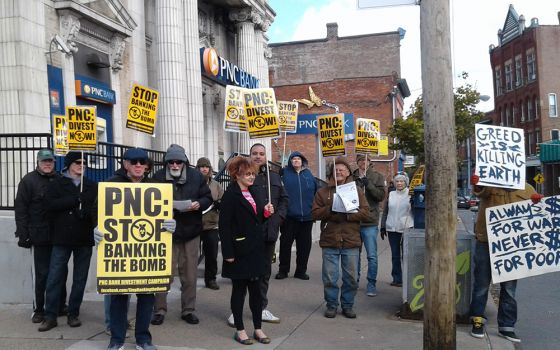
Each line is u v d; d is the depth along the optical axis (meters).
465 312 6.93
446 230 5.16
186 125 14.28
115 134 12.42
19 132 9.52
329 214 7.10
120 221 5.45
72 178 6.25
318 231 17.39
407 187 9.46
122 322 5.50
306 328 6.68
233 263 5.92
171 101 13.93
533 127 57.03
